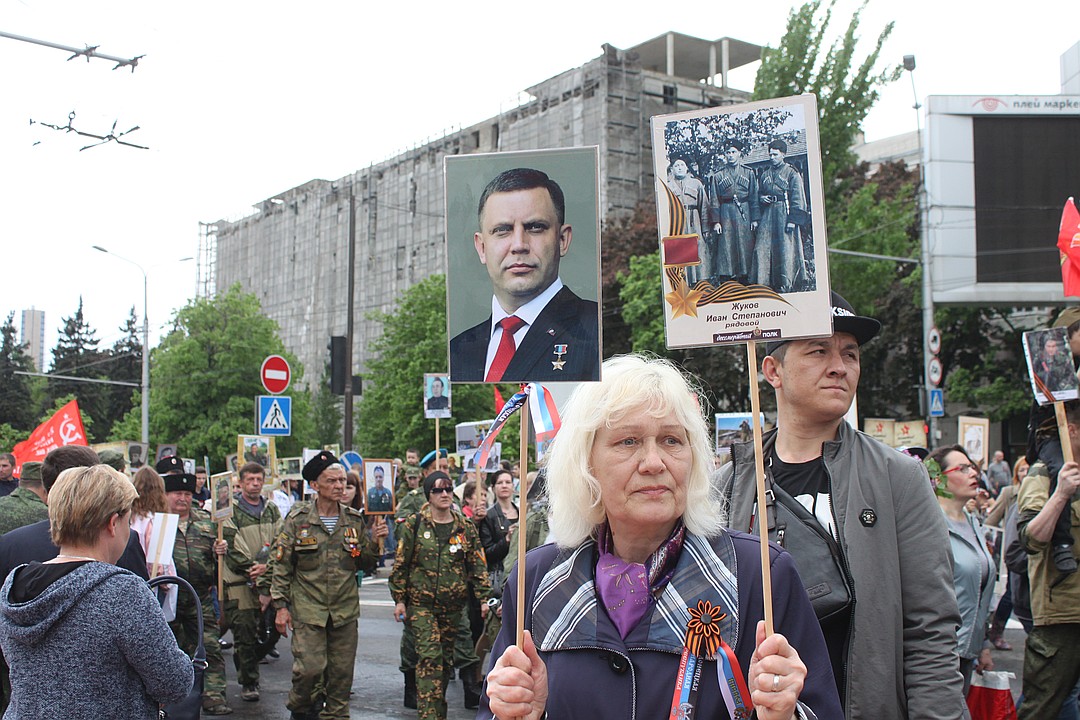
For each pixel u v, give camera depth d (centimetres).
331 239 8906
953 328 3191
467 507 1047
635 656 218
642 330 3331
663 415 227
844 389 317
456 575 802
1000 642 978
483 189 257
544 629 226
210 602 845
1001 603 939
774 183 247
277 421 1594
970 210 2320
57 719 327
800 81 2659
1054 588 489
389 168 8281
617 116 6047
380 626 1292
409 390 4656
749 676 209
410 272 7906
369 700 878
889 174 3591
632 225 3941
